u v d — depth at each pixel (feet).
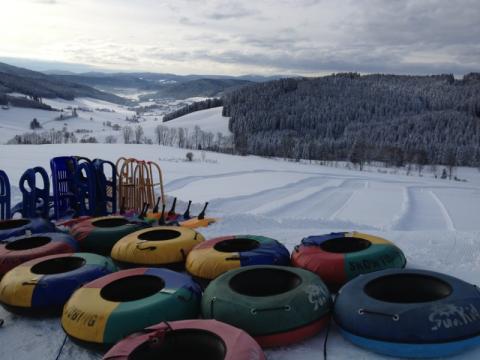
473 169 278.87
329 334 12.93
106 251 20.59
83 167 28.58
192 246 18.54
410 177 189.26
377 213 73.31
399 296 13.56
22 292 14.24
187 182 106.22
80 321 12.19
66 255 16.49
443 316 11.28
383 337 11.38
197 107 572.10
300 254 16.83
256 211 67.21
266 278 14.39
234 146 315.78
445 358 11.32
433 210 82.17
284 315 12.03
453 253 20.54
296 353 11.98
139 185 31.83
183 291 13.20
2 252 17.34
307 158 282.15
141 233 19.76
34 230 21.22
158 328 10.37
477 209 85.92
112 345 11.85
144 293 14.07
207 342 10.11
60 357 12.42
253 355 9.39
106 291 13.44
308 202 82.64
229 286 13.34
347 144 327.47
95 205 29.07
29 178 26.94
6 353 12.75
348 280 15.46
